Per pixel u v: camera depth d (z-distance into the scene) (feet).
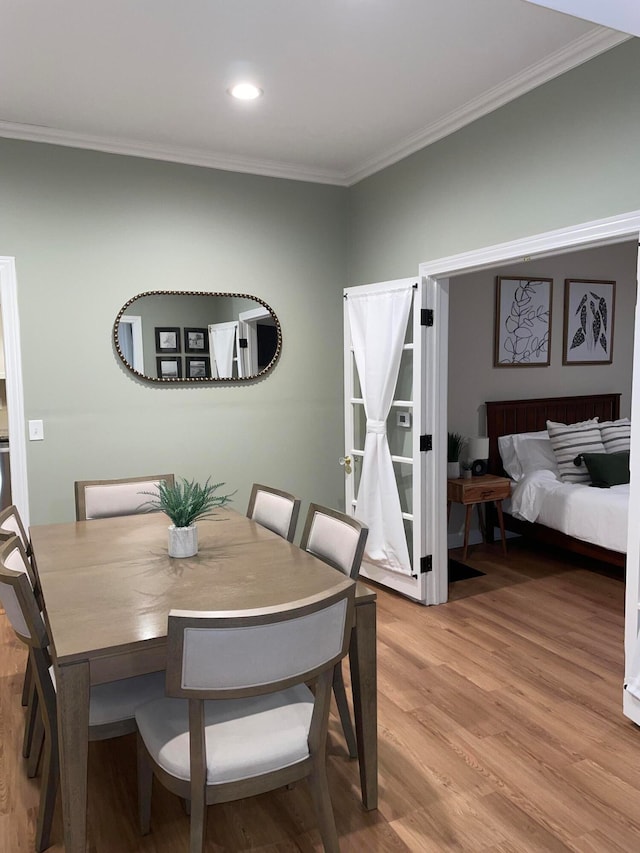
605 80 8.04
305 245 13.74
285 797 6.79
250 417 13.47
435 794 6.74
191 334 12.67
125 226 11.88
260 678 4.86
